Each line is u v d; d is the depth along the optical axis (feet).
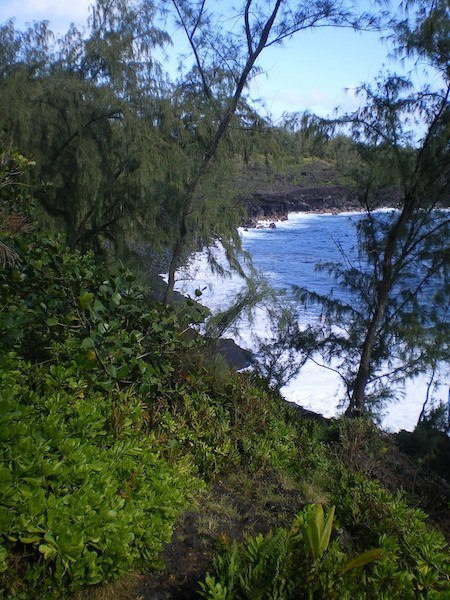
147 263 40.78
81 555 9.18
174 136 39.93
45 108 37.42
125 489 11.00
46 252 15.72
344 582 10.32
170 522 11.66
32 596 8.83
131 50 41.42
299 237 171.73
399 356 39.06
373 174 34.68
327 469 18.62
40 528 8.93
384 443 23.07
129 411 13.55
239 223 39.65
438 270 36.37
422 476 22.06
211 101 35.01
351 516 14.75
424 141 33.01
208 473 15.42
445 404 36.86
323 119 33.81
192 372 17.38
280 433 19.61
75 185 38.83
